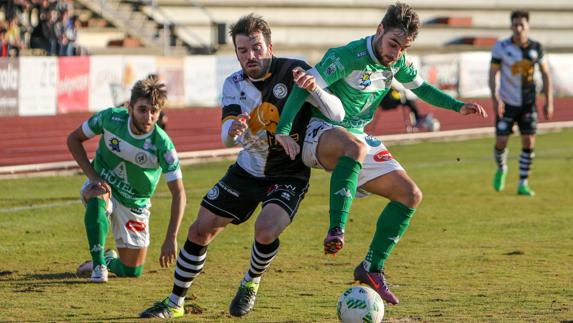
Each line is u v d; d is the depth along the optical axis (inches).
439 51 2532.0
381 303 359.6
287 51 2379.4
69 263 527.8
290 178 391.9
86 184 489.7
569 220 697.6
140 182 474.9
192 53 2160.4
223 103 390.6
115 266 495.2
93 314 404.2
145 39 2169.0
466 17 2645.2
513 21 831.1
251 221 694.5
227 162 1098.1
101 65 1648.6
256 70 378.0
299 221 688.4
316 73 377.4
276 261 538.3
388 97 1416.1
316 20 2496.3
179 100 1765.5
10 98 1534.2
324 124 386.3
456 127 1610.5
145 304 426.9
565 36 2753.4
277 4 2447.1
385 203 789.2
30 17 1892.2
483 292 449.4
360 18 2561.5
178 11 2294.5
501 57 836.6
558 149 1261.1
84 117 1568.7
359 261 539.5
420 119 1485.0
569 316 393.1
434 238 618.5
